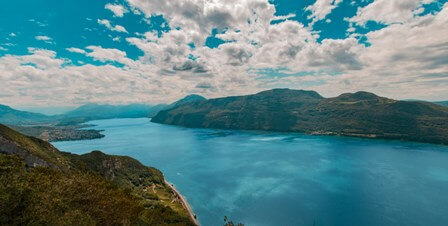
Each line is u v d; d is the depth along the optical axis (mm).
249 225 171250
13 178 44281
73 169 175375
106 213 60469
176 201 199500
